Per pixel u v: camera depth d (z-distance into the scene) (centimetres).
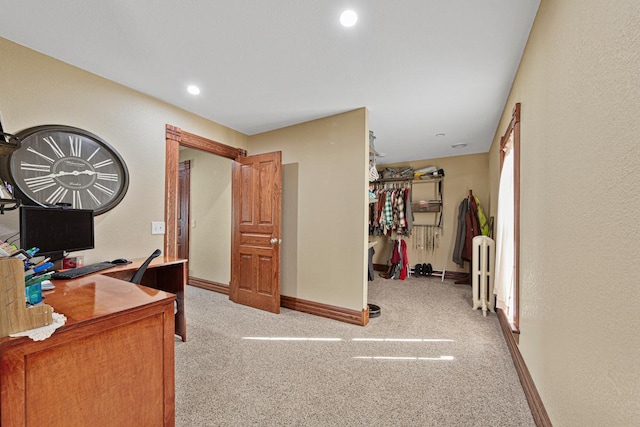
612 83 82
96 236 221
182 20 163
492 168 402
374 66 210
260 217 337
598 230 90
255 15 158
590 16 95
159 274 256
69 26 168
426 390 175
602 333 88
